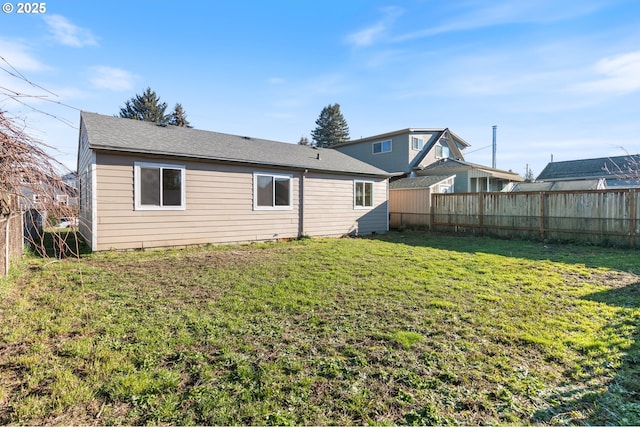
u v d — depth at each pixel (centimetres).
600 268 602
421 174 1912
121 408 196
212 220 900
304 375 235
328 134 5034
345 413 196
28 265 587
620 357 265
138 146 775
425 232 1377
